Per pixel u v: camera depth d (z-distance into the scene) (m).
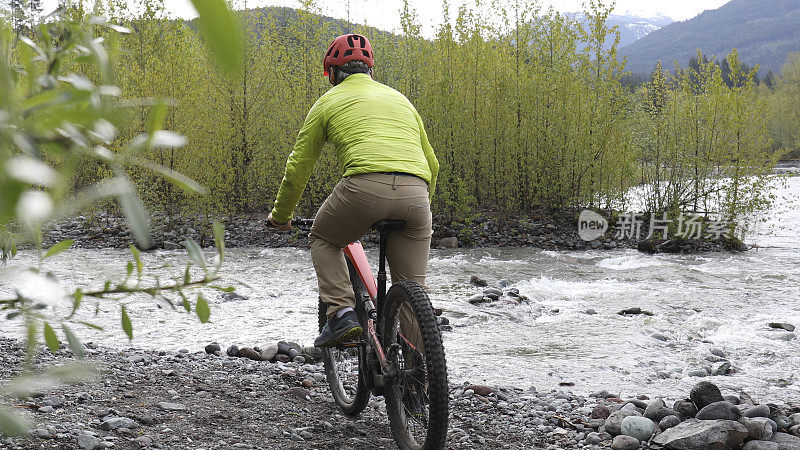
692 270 10.72
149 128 0.51
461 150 14.01
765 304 8.30
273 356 5.62
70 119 0.43
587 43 13.84
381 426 4.10
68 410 3.83
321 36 15.47
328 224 3.73
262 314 7.53
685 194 13.55
